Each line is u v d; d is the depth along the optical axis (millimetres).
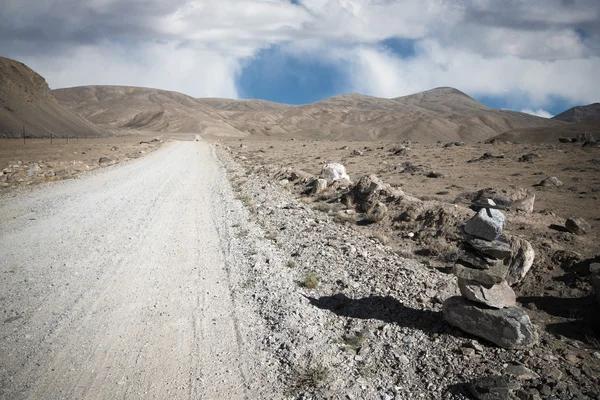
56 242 13117
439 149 47281
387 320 7848
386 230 14367
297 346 7012
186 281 10047
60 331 7559
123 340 7281
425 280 9586
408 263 11031
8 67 143000
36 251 12172
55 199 20250
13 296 9039
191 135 199250
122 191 23172
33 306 8562
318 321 7926
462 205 14312
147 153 55219
